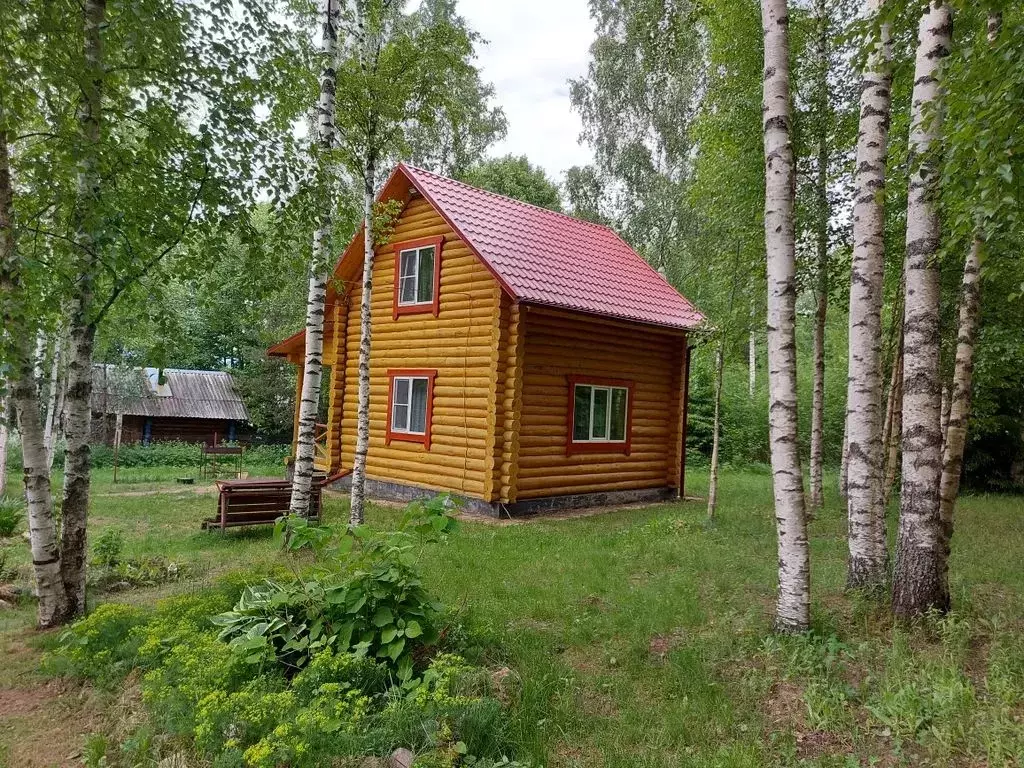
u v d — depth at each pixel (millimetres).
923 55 5141
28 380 5336
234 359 32219
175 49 5340
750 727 3691
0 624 5578
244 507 9391
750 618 5113
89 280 5277
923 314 5035
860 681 4090
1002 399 14188
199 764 3328
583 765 3404
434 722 3350
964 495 14367
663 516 11133
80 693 4305
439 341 12375
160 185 5551
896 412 11352
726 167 10578
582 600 6012
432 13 19922
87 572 6730
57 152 5043
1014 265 5684
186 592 6117
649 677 4363
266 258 6629
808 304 18969
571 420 12125
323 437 16266
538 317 11516
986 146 3426
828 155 10508
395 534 4395
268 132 5941
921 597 4922
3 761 3566
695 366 23109
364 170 9227
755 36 10117
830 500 12836
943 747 3340
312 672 3812
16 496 12930
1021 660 4090
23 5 4797
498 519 10930
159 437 26078
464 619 4883
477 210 12992
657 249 23734
